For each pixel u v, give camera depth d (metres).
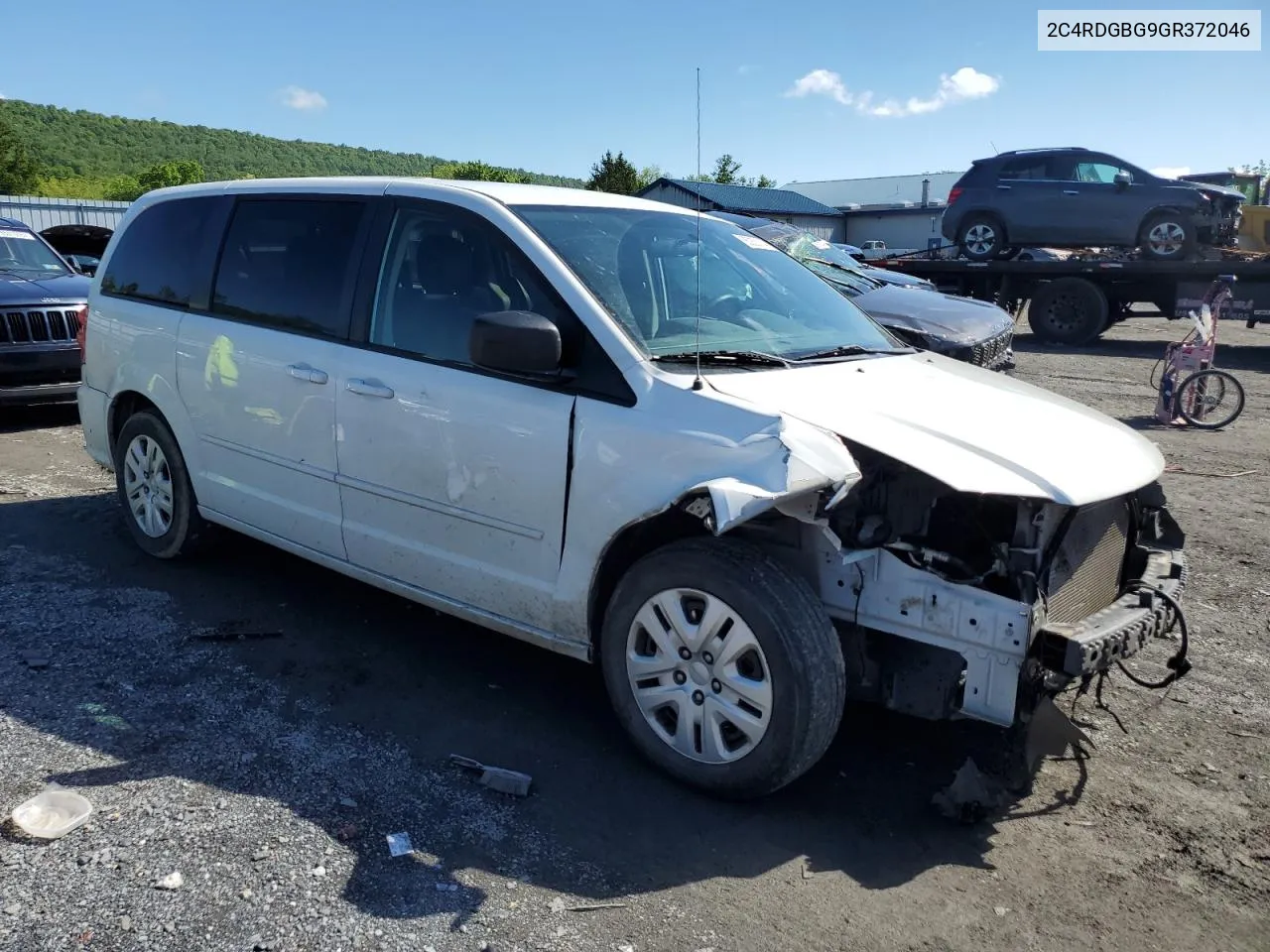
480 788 3.34
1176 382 10.61
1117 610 3.27
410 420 3.86
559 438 3.44
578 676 4.24
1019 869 3.03
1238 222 16.77
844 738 3.79
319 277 4.33
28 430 8.66
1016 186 17.39
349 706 3.88
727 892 2.86
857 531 3.20
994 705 3.02
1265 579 5.70
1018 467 3.09
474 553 3.76
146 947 2.52
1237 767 3.68
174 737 3.57
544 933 2.65
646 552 3.54
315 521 4.34
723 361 3.56
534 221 3.86
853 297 9.91
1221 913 2.85
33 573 5.11
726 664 3.20
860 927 2.74
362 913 2.69
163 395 5.01
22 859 2.84
